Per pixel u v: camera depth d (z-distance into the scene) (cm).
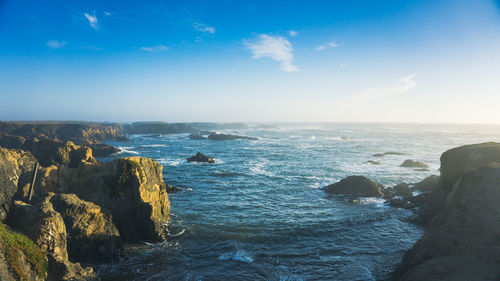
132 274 1827
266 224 2711
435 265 1407
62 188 2377
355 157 7694
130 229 2398
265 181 4672
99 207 2209
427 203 2944
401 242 2295
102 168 2567
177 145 12188
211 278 1775
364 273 1816
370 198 3597
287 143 12531
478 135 17500
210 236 2438
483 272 1240
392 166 6156
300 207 3266
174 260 2022
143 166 2695
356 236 2428
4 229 1384
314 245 2258
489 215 1530
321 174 5253
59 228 1691
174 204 3378
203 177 5044
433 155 8062
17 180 1936
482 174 1858
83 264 1923
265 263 1969
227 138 14912
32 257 1362
